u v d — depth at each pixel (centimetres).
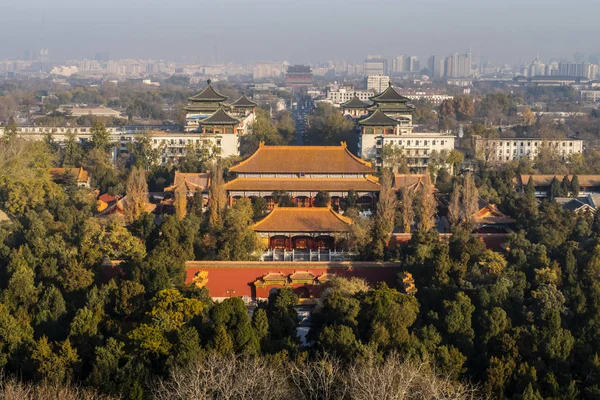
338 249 16438
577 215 17112
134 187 17450
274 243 16688
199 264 14038
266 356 9488
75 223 16562
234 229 15225
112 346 9681
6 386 8469
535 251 13812
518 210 17500
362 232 15462
